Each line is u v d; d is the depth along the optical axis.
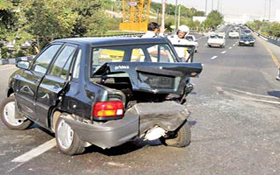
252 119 7.97
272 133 6.86
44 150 5.55
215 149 5.81
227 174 4.80
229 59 26.77
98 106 4.70
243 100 10.31
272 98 10.79
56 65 5.73
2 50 23.84
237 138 6.47
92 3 36.16
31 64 6.43
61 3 29.22
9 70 17.09
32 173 4.70
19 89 6.36
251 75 16.91
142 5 67.38
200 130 6.95
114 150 5.61
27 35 24.14
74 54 5.38
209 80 14.63
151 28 8.30
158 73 4.91
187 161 5.24
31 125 6.92
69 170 4.81
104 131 4.68
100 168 4.90
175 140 5.79
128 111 4.93
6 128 6.75
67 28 29.31
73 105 5.01
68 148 5.23
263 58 28.48
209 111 8.70
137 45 5.69
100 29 37.47
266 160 5.37
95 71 4.98
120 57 5.51
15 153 5.42
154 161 5.21
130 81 4.82
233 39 70.06
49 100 5.46
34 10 25.91
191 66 5.16
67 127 5.23
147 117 4.98
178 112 5.17
